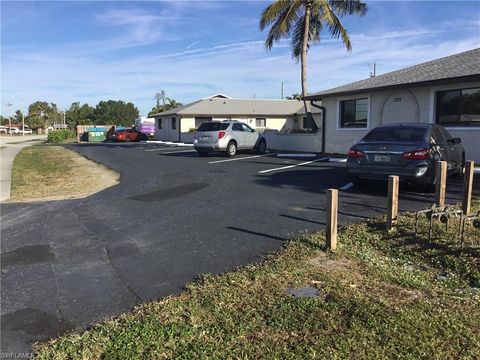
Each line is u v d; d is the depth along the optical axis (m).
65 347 3.71
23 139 62.72
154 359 3.49
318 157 18.98
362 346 3.59
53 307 4.57
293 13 24.11
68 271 5.59
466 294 4.57
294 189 10.52
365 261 5.44
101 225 7.84
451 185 10.30
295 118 42.97
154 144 35.84
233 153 20.77
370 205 8.37
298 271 5.11
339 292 4.56
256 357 3.48
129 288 4.96
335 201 5.70
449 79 15.04
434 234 6.11
